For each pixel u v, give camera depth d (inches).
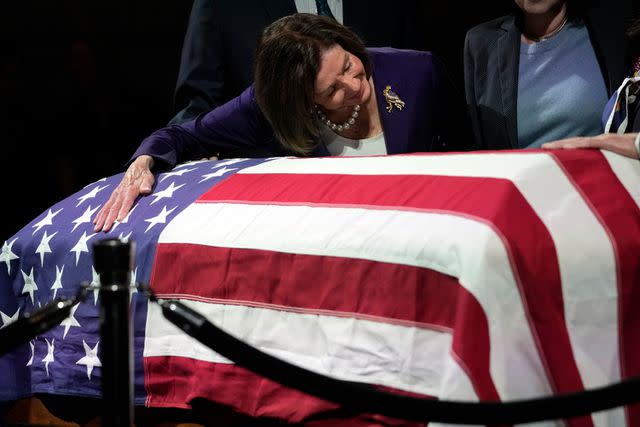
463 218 267.7
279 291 301.1
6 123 657.0
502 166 289.0
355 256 283.6
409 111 374.9
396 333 273.0
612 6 379.2
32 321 259.4
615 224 279.3
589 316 267.4
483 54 407.5
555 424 253.0
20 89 663.8
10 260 385.1
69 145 660.1
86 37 701.3
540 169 284.4
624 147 301.9
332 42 341.4
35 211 662.5
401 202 289.6
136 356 335.6
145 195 372.8
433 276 266.7
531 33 399.2
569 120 383.9
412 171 306.3
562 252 265.6
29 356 373.7
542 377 257.0
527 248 261.1
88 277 354.9
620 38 374.9
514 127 393.7
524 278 257.6
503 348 251.6
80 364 351.6
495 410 235.8
